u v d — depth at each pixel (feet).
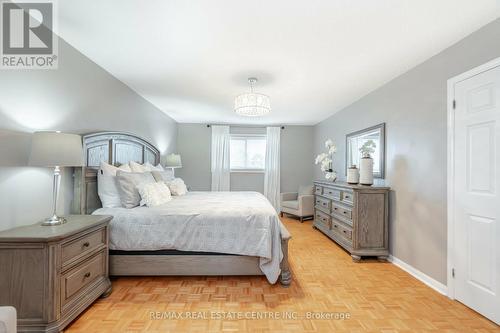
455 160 7.06
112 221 7.73
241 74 9.78
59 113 7.30
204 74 9.82
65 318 5.25
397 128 9.82
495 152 5.98
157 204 8.90
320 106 14.80
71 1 5.54
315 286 7.77
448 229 7.24
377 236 10.10
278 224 7.98
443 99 7.55
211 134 20.63
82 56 8.18
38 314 4.95
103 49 7.85
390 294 7.32
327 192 13.37
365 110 12.49
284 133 21.15
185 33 6.82
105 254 7.07
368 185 10.59
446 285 7.31
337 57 8.20
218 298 6.97
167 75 10.01
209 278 8.25
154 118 14.80
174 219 7.80
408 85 9.18
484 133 6.24
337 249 11.46
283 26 6.42
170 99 13.50
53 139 5.96
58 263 5.13
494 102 6.00
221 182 20.42
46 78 6.81
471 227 6.57
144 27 6.56
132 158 11.57
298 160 21.20
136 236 7.66
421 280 8.27
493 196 6.02
